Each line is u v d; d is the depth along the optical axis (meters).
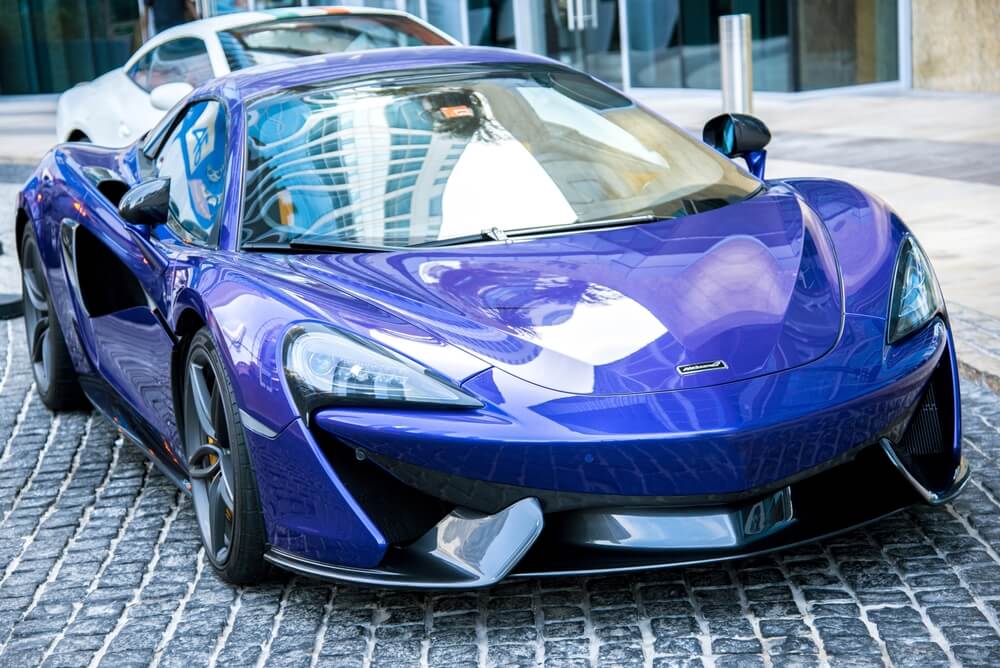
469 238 3.39
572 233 3.40
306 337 2.94
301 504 2.95
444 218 3.46
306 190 3.56
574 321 2.94
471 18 17.12
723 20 8.44
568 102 3.99
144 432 4.12
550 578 2.94
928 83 13.05
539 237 3.38
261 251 3.43
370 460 2.86
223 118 3.92
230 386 3.08
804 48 13.09
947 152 9.06
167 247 3.73
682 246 3.28
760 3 13.29
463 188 3.56
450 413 2.77
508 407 2.75
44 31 22.56
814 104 12.61
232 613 3.14
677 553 2.79
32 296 5.22
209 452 3.35
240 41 7.99
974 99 12.03
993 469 3.71
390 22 8.30
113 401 4.39
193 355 3.37
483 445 2.73
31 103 21.50
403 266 3.22
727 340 2.89
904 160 8.88
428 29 8.27
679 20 14.44
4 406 5.34
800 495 2.90
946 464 3.15
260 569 3.21
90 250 4.34
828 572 3.06
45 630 3.13
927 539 3.21
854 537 3.26
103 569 3.51
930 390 3.17
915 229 6.77
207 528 3.46
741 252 3.23
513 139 3.76
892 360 2.96
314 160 3.65
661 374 2.80
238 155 3.71
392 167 3.62
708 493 2.75
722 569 3.12
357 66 4.09
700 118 12.18
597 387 2.78
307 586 3.25
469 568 2.78
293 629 3.02
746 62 8.43
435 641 2.88
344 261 3.28
